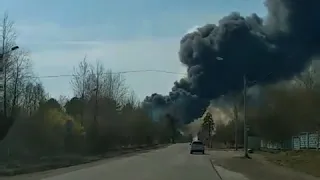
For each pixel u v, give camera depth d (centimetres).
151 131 10856
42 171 3144
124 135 7788
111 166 3706
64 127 5162
